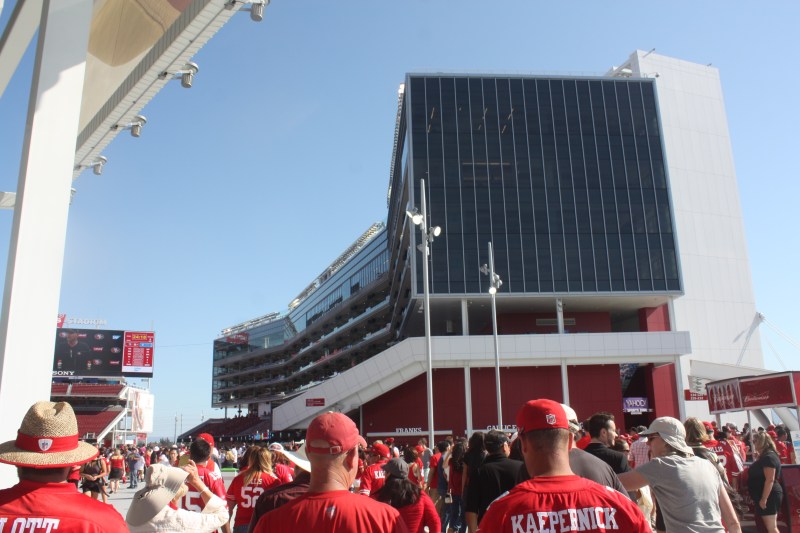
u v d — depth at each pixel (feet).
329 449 9.84
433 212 170.81
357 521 9.38
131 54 51.90
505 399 163.84
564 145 179.42
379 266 265.75
